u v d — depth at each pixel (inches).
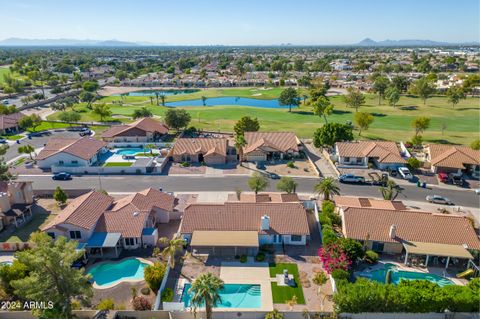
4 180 2608.3
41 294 1315.2
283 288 1717.5
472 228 2005.4
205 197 2696.9
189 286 1734.7
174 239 1914.4
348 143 3447.3
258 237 2014.0
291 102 6008.9
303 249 2034.9
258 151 3467.0
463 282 1787.6
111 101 6998.0
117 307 1583.4
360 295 1465.3
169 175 3154.5
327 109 4879.4
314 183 2972.4
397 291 1486.2
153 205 2300.7
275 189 2842.0
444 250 1878.7
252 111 5964.6
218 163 3440.0
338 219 2258.9
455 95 5974.4
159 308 1601.9
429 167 3265.3
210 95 7824.8
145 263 1920.5
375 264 1908.2
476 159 3127.5
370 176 3083.2
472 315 1494.8
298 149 3661.4
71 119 4840.1
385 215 2081.7
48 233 1999.3
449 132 4488.2
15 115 4734.3
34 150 3673.7
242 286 1737.2
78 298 1444.4
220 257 1963.6
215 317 1515.7
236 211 2140.7
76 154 3250.5
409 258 1939.0
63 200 2524.6
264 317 1517.0
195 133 4446.4
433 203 2635.3
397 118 5270.7
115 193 2778.1
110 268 1886.1
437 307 1482.5
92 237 2000.5
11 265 1812.3
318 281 1697.8
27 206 2367.1
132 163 3417.8
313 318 1501.0
